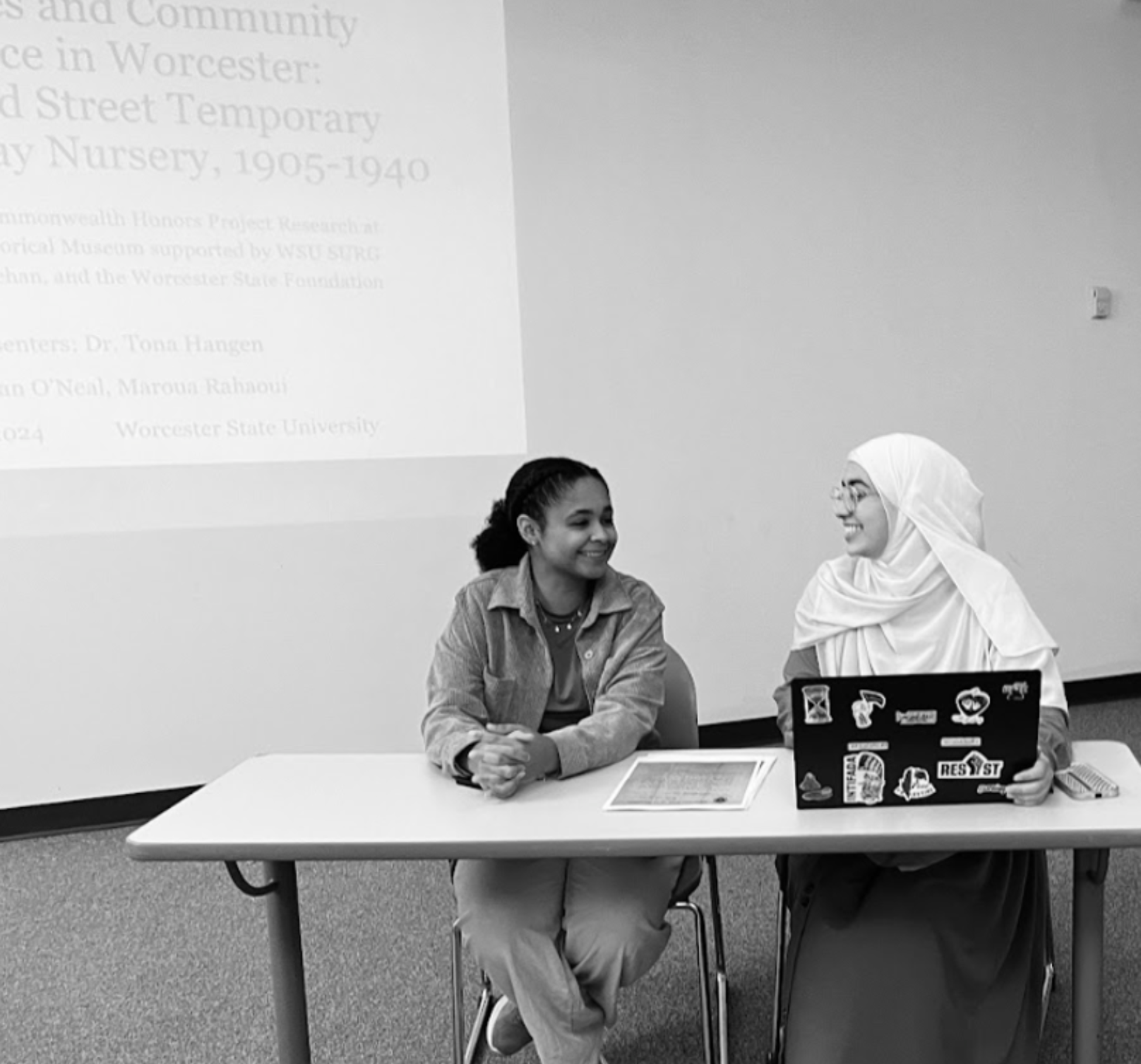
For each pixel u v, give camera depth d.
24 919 2.41
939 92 3.53
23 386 2.83
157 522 2.96
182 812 1.38
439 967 2.12
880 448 1.59
